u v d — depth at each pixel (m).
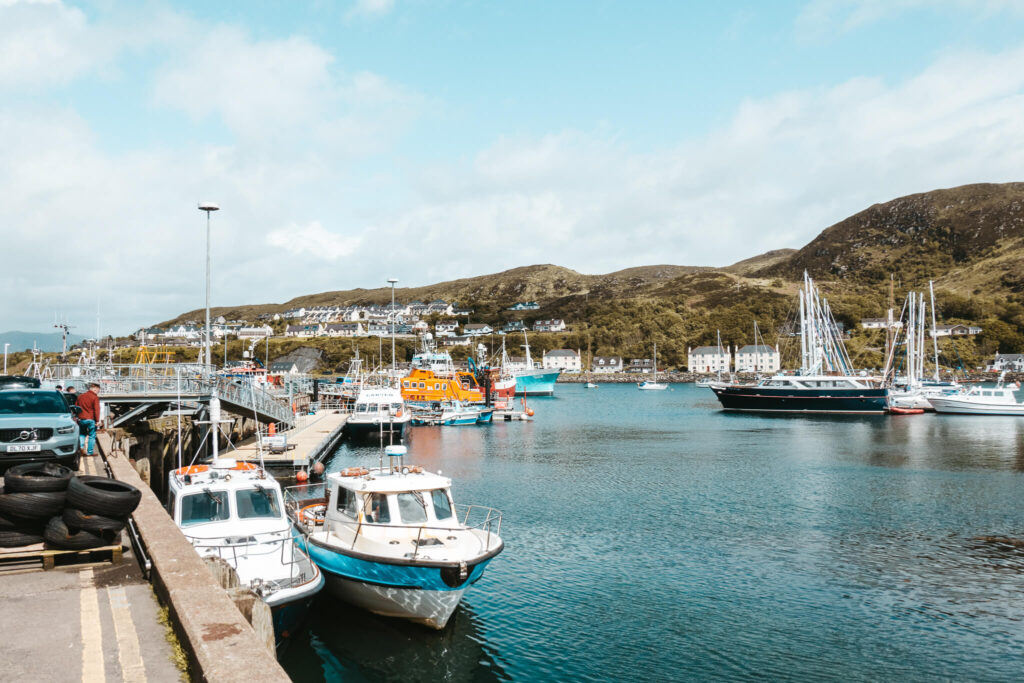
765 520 28.41
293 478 34.41
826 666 15.34
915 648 16.25
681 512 29.89
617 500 32.53
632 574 21.41
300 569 14.49
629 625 17.45
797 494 33.94
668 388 177.25
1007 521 28.12
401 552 15.50
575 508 30.73
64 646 7.75
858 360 190.25
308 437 47.84
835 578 21.03
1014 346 192.00
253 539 14.68
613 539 25.38
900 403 84.81
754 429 68.00
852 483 37.03
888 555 23.36
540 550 23.98
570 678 14.70
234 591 9.05
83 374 42.91
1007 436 59.31
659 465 43.91
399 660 15.27
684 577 21.16
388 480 17.31
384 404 57.66
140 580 10.17
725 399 93.75
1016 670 15.16
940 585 20.44
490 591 19.91
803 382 87.94
